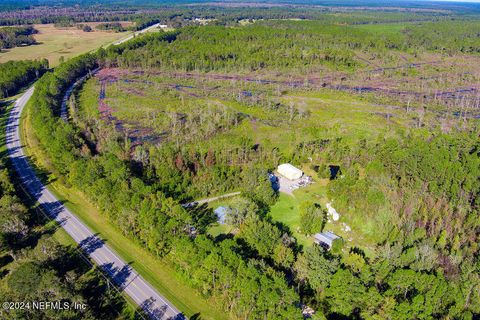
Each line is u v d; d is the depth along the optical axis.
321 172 128.50
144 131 164.62
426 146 130.12
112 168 108.81
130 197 96.12
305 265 81.31
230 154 135.50
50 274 71.56
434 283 72.81
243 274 73.00
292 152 143.75
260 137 160.38
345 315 73.81
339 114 189.38
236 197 112.25
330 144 149.12
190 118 173.62
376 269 80.56
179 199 111.69
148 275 84.50
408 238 92.69
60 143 126.38
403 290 74.81
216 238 96.69
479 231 98.50
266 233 88.38
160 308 76.19
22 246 92.12
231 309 75.06
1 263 86.81
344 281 72.94
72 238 96.25
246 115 185.88
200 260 77.75
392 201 106.44
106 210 100.62
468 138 144.62
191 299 78.69
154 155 126.94
